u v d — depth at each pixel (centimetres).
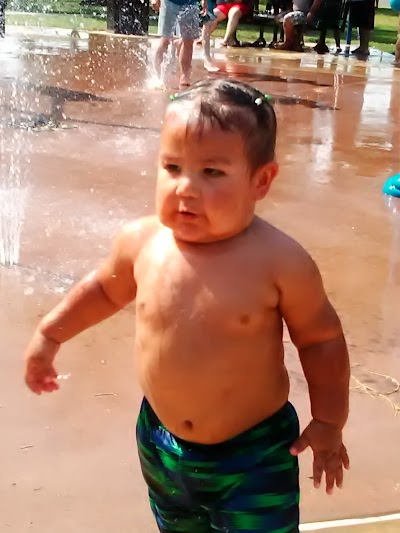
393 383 317
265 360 194
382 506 245
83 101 820
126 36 1433
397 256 456
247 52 1400
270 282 191
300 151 690
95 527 229
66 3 1972
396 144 744
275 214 515
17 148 623
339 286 408
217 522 198
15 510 234
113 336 338
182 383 191
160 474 203
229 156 184
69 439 267
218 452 195
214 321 188
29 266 404
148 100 845
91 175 566
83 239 445
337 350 200
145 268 199
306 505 243
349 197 564
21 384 297
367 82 1123
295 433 204
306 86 1048
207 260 191
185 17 938
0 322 345
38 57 1098
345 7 1548
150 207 507
